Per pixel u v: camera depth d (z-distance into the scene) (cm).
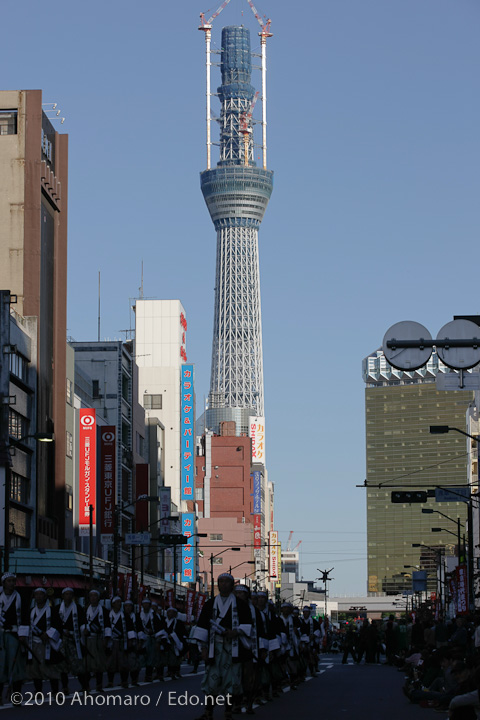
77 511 10375
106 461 10531
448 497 5828
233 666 2059
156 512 14612
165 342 17412
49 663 2486
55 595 8519
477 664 1850
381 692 3241
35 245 9544
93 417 10425
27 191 9612
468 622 3925
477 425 16725
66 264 10225
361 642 6250
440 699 2545
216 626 2055
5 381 8244
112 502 10444
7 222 9569
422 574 19238
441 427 5172
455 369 2600
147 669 3528
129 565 12512
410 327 2606
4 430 8181
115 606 3084
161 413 16550
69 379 10506
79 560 8969
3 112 9800
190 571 16362
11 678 2389
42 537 9212
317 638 4172
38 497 9131
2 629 2381
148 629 3478
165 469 16425
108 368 12556
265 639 2411
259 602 2594
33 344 9238
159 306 17538
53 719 2095
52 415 9775
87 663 2783
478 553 14025
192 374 16725
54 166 10306
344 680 3975
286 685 3569
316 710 2492
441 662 2573
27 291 9475
